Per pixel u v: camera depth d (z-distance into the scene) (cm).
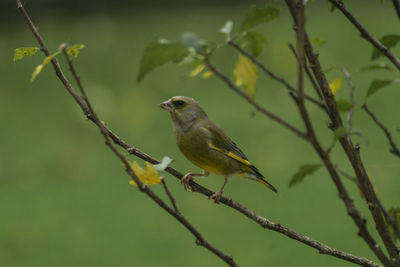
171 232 1186
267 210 1216
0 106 1872
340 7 359
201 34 2366
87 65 2158
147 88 1941
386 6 2567
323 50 2056
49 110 1830
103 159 1521
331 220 1164
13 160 1520
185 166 1438
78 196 1345
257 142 1521
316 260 1055
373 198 326
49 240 1155
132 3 2770
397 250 325
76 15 2705
